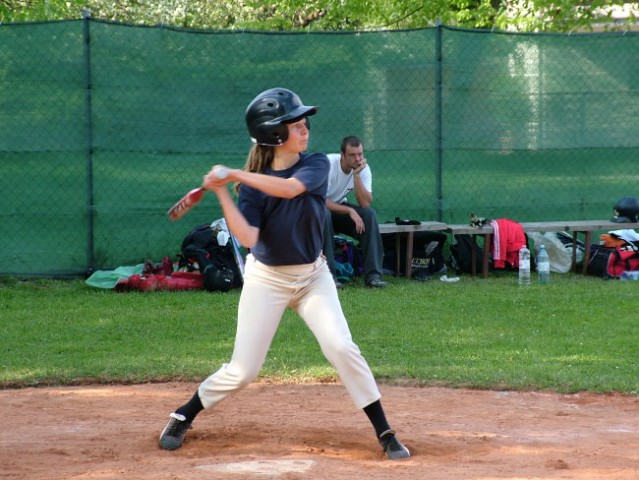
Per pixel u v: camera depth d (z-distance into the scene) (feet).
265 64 90.22
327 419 47.19
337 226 86.94
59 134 86.17
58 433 44.73
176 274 83.97
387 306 76.48
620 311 74.90
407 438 43.09
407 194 93.50
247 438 43.24
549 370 57.11
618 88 96.73
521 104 95.25
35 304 77.92
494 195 95.45
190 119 89.04
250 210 37.73
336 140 92.22
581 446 42.09
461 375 55.98
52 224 86.89
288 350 62.69
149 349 63.21
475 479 36.35
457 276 90.89
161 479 36.09
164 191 88.89
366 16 146.51
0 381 55.42
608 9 128.16
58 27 85.30
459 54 92.99
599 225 91.81
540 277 87.81
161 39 87.61
